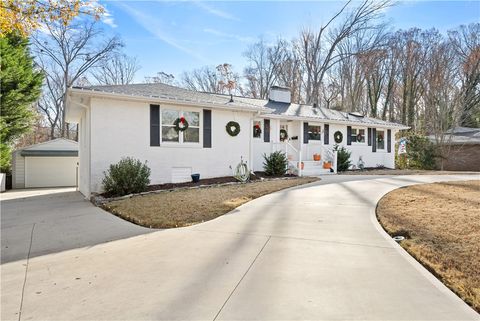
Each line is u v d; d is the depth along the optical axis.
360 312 2.48
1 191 15.45
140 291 2.93
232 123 12.48
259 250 4.06
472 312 2.48
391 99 31.59
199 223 5.65
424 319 2.37
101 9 8.12
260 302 2.66
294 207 6.70
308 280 3.11
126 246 4.41
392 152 20.05
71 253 4.16
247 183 11.14
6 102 16.80
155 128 10.80
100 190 9.84
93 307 2.63
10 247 4.50
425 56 29.19
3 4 6.74
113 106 10.07
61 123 29.61
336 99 31.38
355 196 7.84
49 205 8.84
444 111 24.75
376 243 4.29
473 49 27.25
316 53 27.73
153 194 9.20
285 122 16.38
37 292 2.96
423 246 4.06
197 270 3.42
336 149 15.98
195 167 11.63
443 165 23.42
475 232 4.50
